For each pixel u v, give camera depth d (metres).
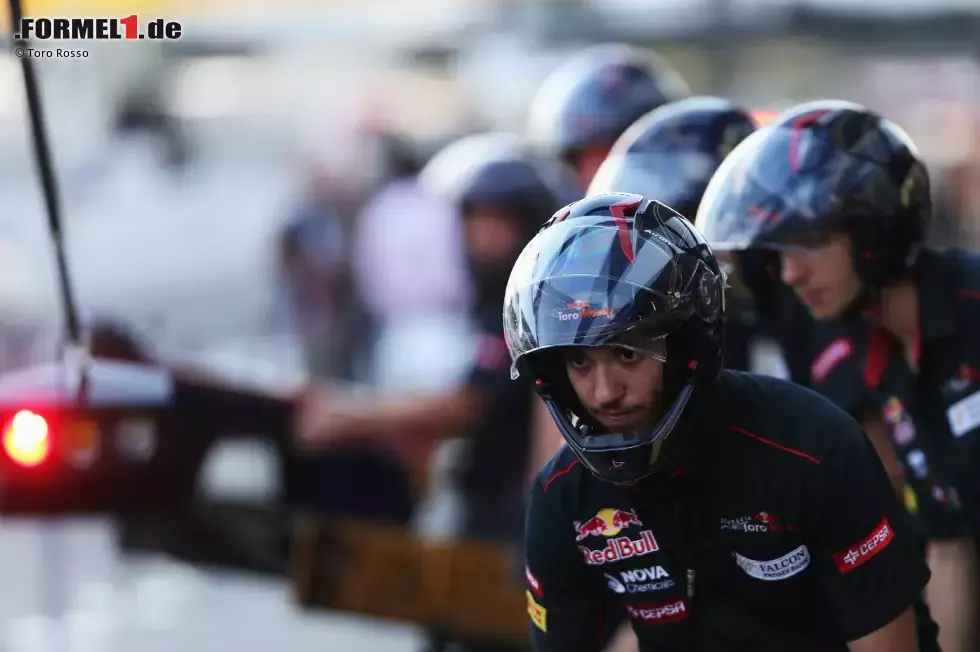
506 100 30.45
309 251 25.88
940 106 28.75
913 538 7.77
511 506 13.17
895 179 9.11
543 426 12.46
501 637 13.16
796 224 8.93
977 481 9.48
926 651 8.76
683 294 7.27
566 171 14.48
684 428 7.41
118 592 20.86
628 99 13.82
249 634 19.02
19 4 9.38
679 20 22.94
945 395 9.47
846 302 9.20
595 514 7.88
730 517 7.65
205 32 22.91
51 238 10.10
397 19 23.34
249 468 19.08
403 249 24.36
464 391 13.12
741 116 10.61
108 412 10.73
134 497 11.04
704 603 7.93
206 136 31.20
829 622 7.99
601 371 7.26
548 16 23.20
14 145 28.48
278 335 28.47
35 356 25.50
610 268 7.23
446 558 13.16
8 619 19.61
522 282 7.42
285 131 31.30
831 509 7.55
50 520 10.88
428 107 30.47
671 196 10.22
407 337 24.66
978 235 21.81
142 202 29.31
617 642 10.91
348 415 12.86
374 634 19.06
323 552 13.02
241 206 30.05
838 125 9.17
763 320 9.67
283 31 23.08
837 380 10.09
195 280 28.77
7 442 10.55
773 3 22.52
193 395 11.51
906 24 22.41
